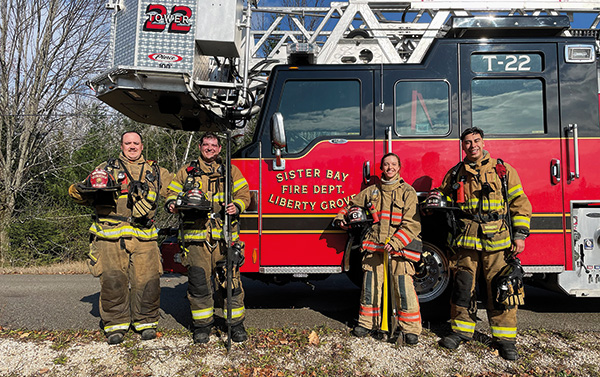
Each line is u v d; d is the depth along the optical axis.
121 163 3.73
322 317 4.50
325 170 4.19
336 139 4.22
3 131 12.95
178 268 4.38
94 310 4.86
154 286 3.76
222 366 3.18
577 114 4.17
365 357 3.35
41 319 4.47
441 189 3.77
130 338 3.73
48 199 12.82
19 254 11.52
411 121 4.25
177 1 3.89
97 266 3.63
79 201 3.63
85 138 13.67
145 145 15.27
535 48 4.24
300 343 3.60
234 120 4.54
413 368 3.18
